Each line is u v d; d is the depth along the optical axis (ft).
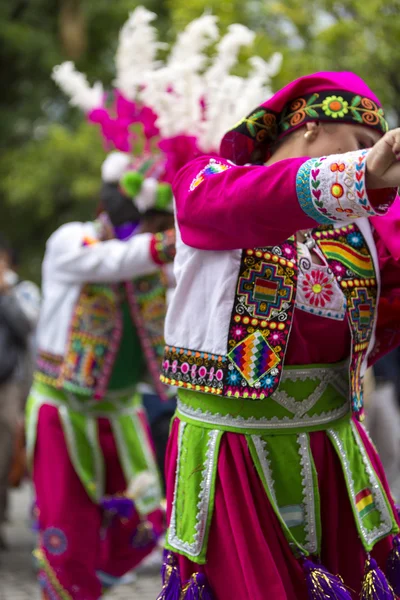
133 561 15.60
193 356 8.45
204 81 11.78
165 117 11.60
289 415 8.39
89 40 58.95
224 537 8.20
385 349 9.37
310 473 8.34
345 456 8.57
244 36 11.87
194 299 8.45
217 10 28.53
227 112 11.37
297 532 8.34
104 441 15.55
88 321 15.28
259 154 9.00
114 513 15.19
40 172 51.42
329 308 8.48
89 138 49.96
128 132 15.06
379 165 6.70
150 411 20.39
